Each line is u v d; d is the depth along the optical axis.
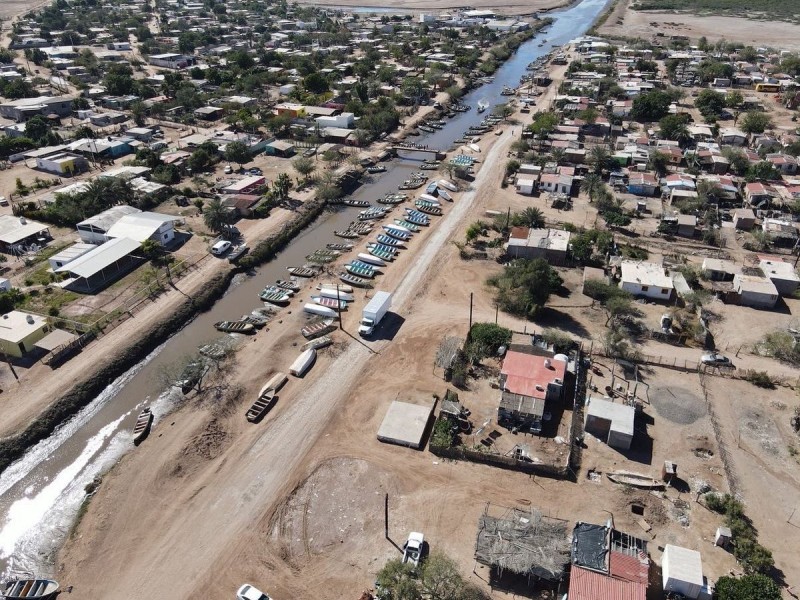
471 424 67.25
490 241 109.06
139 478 60.94
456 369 74.56
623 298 86.19
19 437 66.00
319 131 162.50
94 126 171.88
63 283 93.50
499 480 60.66
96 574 51.97
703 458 62.94
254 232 112.94
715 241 108.00
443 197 127.94
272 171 142.75
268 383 73.81
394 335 83.19
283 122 165.88
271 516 57.16
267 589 50.62
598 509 57.19
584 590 47.12
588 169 141.38
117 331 83.56
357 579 51.25
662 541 53.94
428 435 66.69
